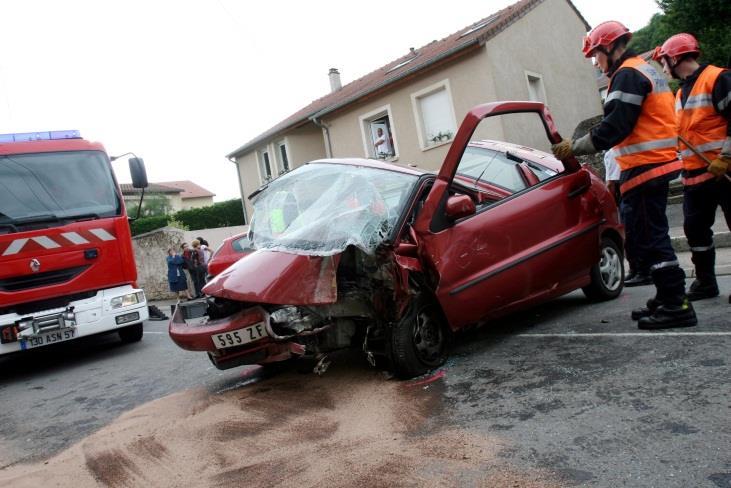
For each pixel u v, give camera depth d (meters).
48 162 7.25
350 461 2.78
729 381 2.99
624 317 4.62
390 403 3.52
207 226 26.17
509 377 3.67
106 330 7.19
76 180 7.31
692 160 4.59
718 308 4.39
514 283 4.37
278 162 23.98
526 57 16.45
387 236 3.85
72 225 7.04
